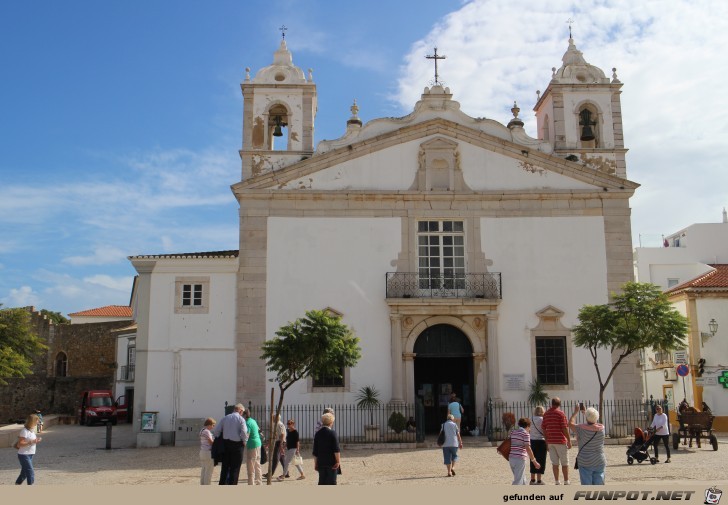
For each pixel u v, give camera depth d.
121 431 35.19
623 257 25.61
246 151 26.22
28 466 14.56
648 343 20.73
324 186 25.64
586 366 24.81
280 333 17.59
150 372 24.56
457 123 26.11
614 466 18.08
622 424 24.31
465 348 25.06
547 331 24.98
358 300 24.95
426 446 22.69
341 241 25.31
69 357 49.03
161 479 17.03
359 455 21.08
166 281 25.05
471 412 24.94
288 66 27.34
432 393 25.72
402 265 25.19
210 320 24.83
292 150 26.47
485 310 24.69
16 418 45.19
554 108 27.23
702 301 30.28
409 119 26.22
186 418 24.23
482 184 25.88
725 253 41.69
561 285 25.33
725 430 29.25
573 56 28.12
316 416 24.14
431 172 25.86
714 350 29.88
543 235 25.59
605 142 27.00
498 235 25.53
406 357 24.56
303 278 25.05
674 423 31.88
